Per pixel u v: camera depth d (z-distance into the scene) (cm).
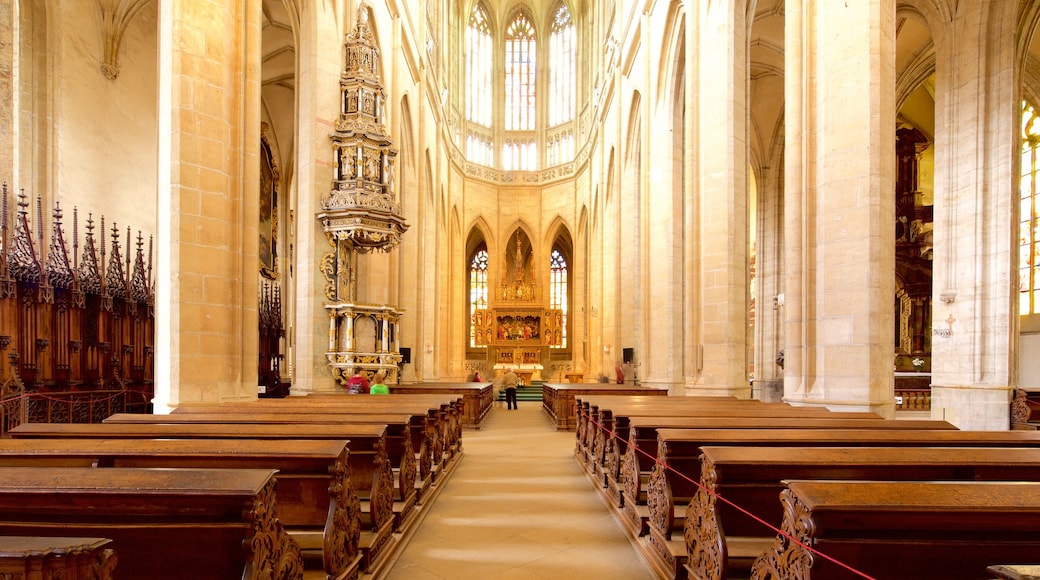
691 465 595
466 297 4869
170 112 966
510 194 4334
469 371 4366
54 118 1372
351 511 492
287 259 2659
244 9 1078
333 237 1555
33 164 1336
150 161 1741
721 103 1406
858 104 947
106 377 1291
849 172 952
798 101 1033
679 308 1820
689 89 1574
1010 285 1534
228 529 312
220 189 1012
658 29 2005
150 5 1711
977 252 1577
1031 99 2003
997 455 426
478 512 788
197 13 988
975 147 1588
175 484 314
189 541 313
